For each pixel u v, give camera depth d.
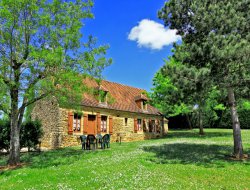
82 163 13.62
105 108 25.64
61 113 22.16
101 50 16.22
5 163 15.05
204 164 12.62
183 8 14.57
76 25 15.09
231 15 13.00
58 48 13.52
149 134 31.08
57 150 19.52
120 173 10.74
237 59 12.15
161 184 9.05
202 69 12.13
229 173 10.73
